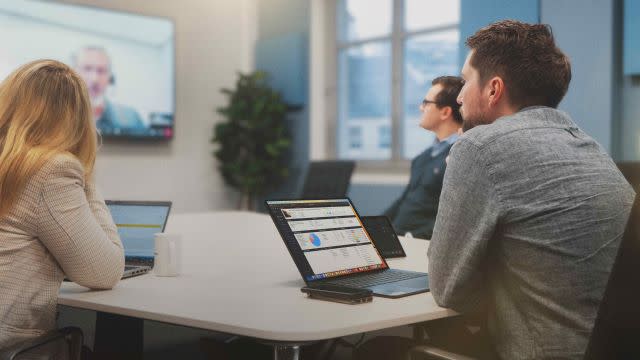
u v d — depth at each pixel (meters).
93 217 1.55
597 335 1.13
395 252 2.18
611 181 1.35
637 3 4.18
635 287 1.07
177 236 1.84
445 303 1.41
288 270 1.93
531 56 1.45
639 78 4.29
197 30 7.12
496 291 1.40
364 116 6.79
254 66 7.53
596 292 1.31
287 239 1.64
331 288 1.53
